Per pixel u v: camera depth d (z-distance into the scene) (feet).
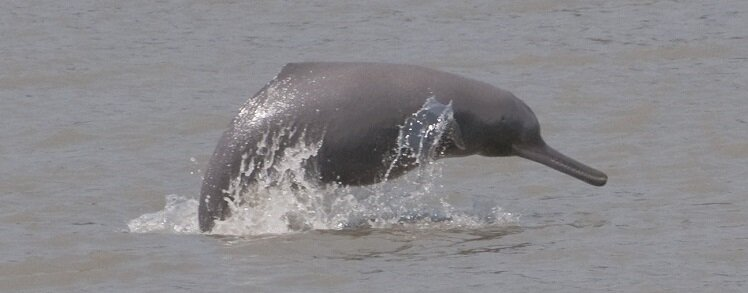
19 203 207.72
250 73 296.71
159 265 172.35
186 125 256.93
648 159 224.33
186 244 182.70
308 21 343.46
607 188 211.41
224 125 257.14
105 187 217.36
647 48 302.86
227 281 164.66
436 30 329.93
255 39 327.88
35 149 241.76
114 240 185.47
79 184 219.00
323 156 190.80
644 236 181.57
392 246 180.14
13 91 285.43
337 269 168.86
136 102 274.57
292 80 193.26
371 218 194.80
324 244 181.27
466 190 213.05
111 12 355.36
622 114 252.21
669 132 239.30
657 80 276.21
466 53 305.94
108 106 271.69
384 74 193.47
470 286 160.35
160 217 200.13
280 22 343.26
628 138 237.45
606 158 226.99
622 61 294.05
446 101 193.57
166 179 222.48
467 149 197.67
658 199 202.80
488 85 199.31
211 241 184.24
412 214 197.16
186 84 288.71
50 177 222.69
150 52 316.40
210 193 190.70
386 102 191.11
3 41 327.26
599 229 186.60
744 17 328.29
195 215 200.85
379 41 321.32
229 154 190.80
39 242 185.37
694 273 163.94
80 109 269.44
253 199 191.62
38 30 337.11
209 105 270.26
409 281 162.91
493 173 222.48
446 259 172.76
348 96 190.90
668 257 170.81
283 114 190.70
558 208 201.16
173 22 344.90
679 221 189.26
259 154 190.29
